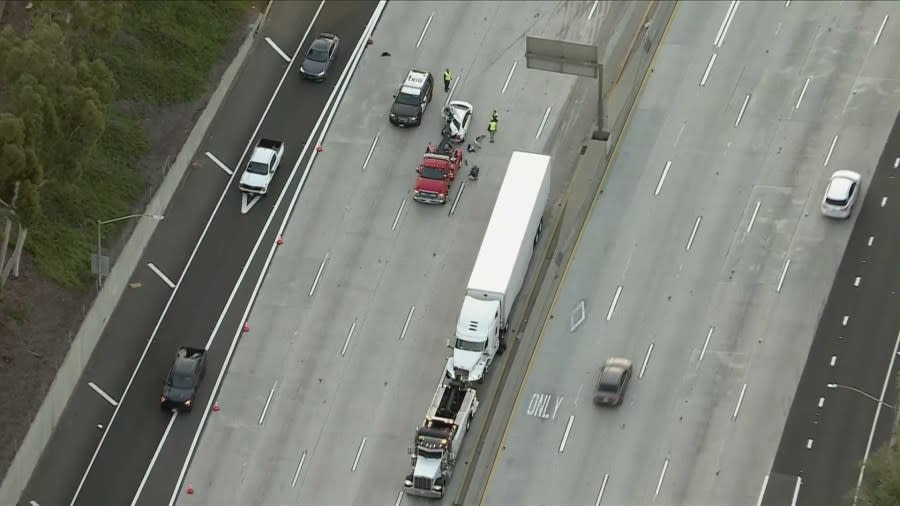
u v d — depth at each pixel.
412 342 139.62
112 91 140.12
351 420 135.50
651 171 148.25
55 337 136.25
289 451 133.88
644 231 144.50
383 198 149.00
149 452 133.88
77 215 142.88
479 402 135.38
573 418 134.00
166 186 148.25
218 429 135.50
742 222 144.12
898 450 121.69
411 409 135.75
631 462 131.25
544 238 144.25
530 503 129.75
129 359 139.00
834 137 148.38
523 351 138.12
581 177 147.75
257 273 144.75
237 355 139.75
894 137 147.62
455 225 146.50
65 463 132.88
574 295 141.38
